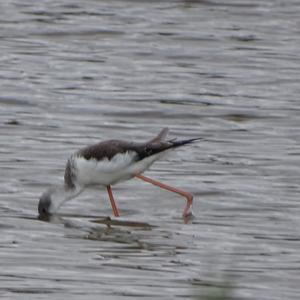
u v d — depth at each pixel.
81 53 24.27
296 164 17.62
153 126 20.02
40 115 20.28
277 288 12.25
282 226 14.72
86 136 19.17
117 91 21.78
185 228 14.63
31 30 25.61
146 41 25.03
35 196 15.92
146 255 13.41
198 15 26.89
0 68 22.98
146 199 16.05
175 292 12.01
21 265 12.89
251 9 27.27
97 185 15.62
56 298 11.73
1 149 18.11
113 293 11.94
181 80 22.59
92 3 27.73
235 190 16.28
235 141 19.05
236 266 12.98
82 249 13.63
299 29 25.94
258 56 24.12
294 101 21.41
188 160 17.83
